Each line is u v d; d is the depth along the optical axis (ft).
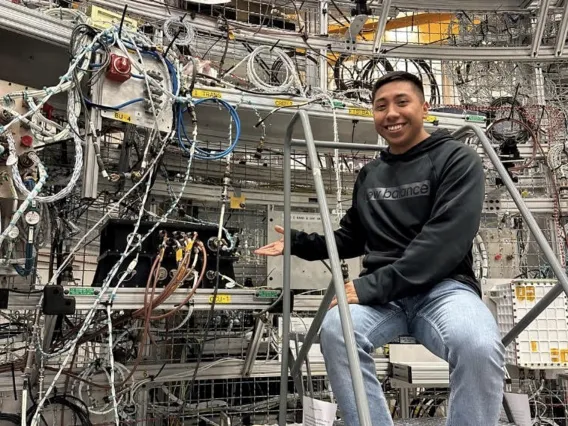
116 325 7.20
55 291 5.40
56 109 8.38
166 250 6.31
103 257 6.18
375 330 3.96
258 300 6.73
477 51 10.84
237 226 10.38
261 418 9.27
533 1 11.06
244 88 8.34
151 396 9.44
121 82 6.51
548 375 8.71
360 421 2.45
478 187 4.04
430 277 3.74
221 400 9.43
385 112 4.71
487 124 10.78
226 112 8.23
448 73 11.81
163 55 6.94
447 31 13.02
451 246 3.79
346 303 2.91
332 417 3.60
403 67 12.44
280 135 9.66
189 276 6.41
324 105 8.41
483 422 3.31
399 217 4.47
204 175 10.02
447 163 4.33
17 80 8.28
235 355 9.45
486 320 3.58
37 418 5.55
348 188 10.97
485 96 11.63
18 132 5.55
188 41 8.99
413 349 8.74
